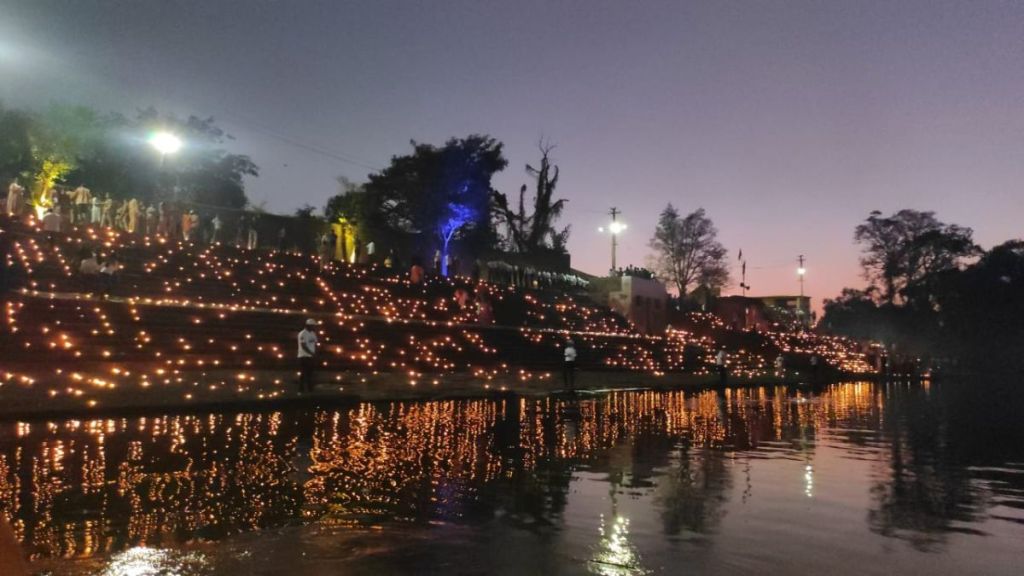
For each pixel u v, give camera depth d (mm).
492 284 39438
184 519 6066
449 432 12172
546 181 54938
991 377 54469
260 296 26078
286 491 7234
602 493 7406
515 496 7199
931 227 72625
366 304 29656
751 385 33406
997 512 6762
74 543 5324
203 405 14195
